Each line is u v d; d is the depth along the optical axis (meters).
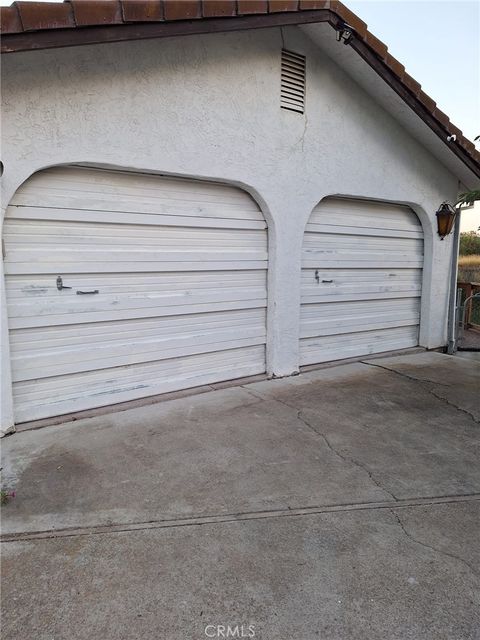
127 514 2.40
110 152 3.62
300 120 4.89
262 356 5.12
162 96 3.85
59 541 2.17
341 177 5.38
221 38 4.13
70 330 3.76
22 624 1.69
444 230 6.62
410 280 6.73
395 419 3.89
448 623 1.71
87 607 1.77
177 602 1.80
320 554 2.10
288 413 3.97
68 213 3.63
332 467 2.98
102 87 3.53
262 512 2.44
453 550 2.15
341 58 4.93
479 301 9.24
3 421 3.39
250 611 1.76
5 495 2.53
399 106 5.46
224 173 4.34
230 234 4.66
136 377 4.20
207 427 3.62
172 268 4.27
